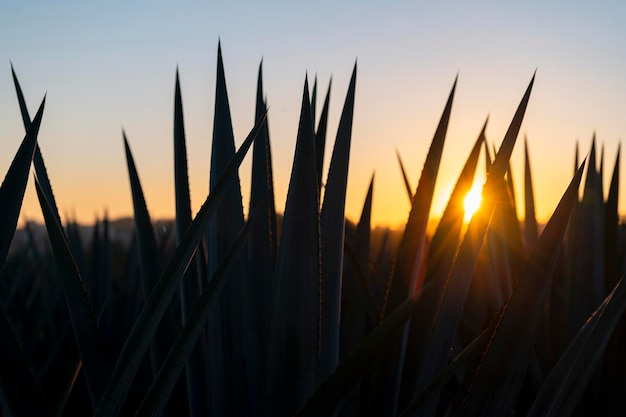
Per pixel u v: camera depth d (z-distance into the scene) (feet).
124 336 15.33
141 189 10.00
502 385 7.09
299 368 7.32
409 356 8.43
